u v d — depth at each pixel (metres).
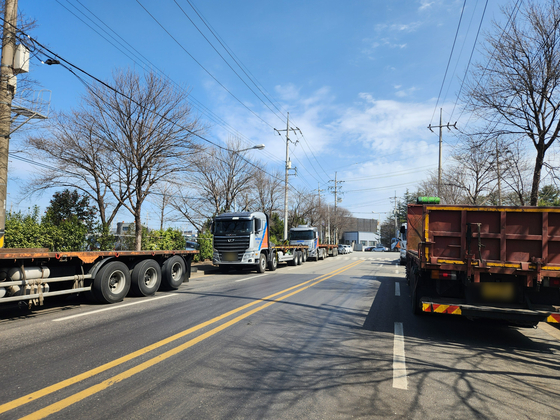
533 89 11.11
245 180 28.34
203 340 5.76
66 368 4.43
